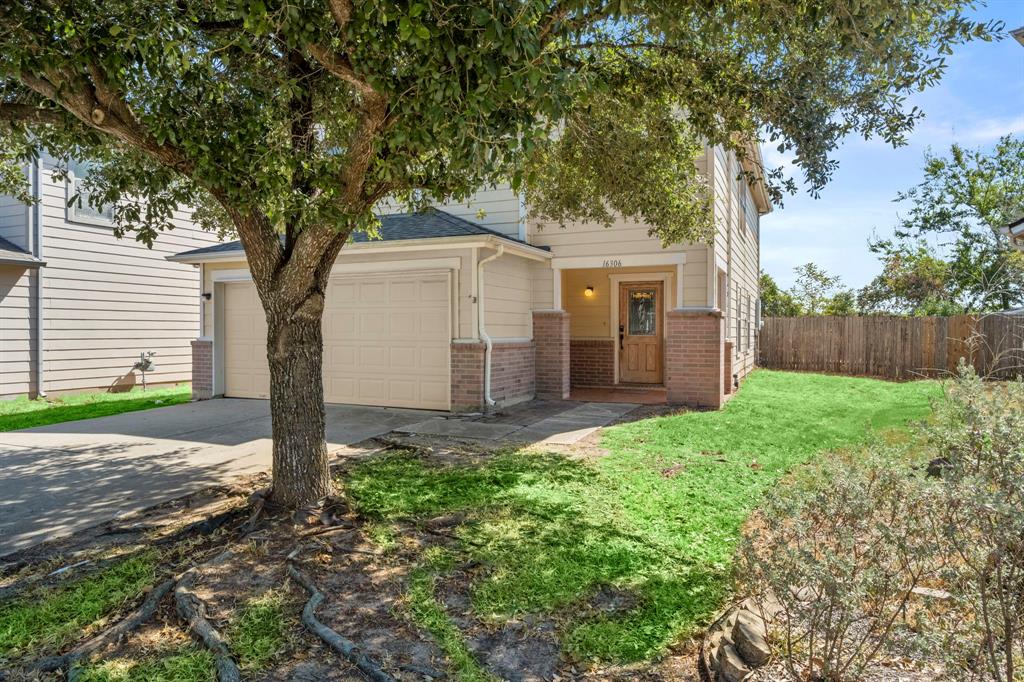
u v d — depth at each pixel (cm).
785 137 456
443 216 1104
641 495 514
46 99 413
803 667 253
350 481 553
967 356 1423
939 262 2231
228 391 1179
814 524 262
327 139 519
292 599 336
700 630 309
